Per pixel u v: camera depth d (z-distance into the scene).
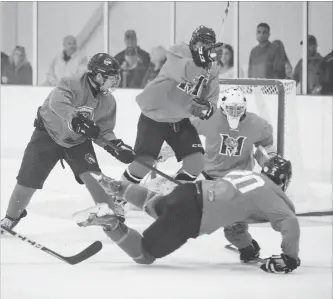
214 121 11.92
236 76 21.50
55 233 12.45
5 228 9.76
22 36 23.42
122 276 9.53
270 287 9.05
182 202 9.45
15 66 23.56
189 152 12.04
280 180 9.77
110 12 22.72
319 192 16.77
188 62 11.43
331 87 20.20
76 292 8.74
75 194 16.47
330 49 20.11
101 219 9.50
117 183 10.01
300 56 20.52
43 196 16.17
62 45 23.25
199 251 11.19
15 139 22.66
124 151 11.02
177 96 11.76
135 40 22.56
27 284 9.11
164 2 22.25
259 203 9.41
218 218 9.41
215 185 9.55
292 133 15.57
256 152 11.92
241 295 8.69
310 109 18.72
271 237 12.33
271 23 20.81
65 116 10.81
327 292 8.82
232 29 21.39
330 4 20.02
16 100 22.61
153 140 12.10
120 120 21.44
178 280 9.36
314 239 12.22
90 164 11.52
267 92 16.05
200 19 21.97
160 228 9.54
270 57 20.97
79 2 22.94
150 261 9.93
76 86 10.98
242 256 10.41
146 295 8.65
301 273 9.82
